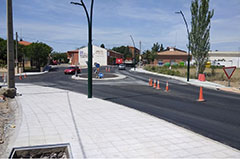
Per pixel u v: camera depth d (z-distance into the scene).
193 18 29.64
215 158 4.80
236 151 5.23
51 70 48.66
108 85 20.55
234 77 28.95
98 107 9.95
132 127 6.92
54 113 8.63
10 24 12.19
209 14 28.80
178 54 76.00
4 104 10.15
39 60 46.22
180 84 23.05
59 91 15.43
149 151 5.08
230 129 7.28
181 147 5.38
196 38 29.44
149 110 9.94
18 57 43.41
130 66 74.75
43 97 12.62
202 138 6.05
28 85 19.73
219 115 9.20
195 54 29.84
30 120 7.52
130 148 5.23
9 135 5.97
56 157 5.08
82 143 5.48
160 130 6.66
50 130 6.45
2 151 4.88
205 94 15.69
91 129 6.64
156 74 38.28
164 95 14.66
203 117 8.82
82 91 16.19
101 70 49.97
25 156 4.94
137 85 20.75
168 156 4.83
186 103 11.86
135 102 11.88
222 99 13.54
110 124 7.21
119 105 10.51
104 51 78.56
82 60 77.75
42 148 5.07
